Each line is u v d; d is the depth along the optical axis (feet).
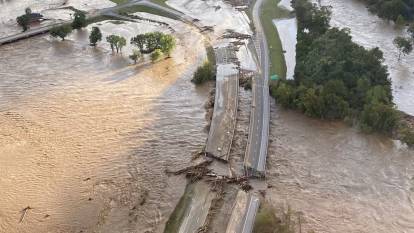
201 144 290.35
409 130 288.51
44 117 315.78
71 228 234.99
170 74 368.89
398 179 261.85
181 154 282.56
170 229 233.96
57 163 276.62
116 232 232.73
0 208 246.47
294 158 278.26
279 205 243.19
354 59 342.44
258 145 283.18
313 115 309.22
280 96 321.52
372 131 295.28
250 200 243.81
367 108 296.30
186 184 260.62
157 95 340.59
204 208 244.42
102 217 241.14
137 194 255.09
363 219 236.63
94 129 304.09
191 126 307.37
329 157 279.08
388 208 243.40
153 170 271.08
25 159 280.10
